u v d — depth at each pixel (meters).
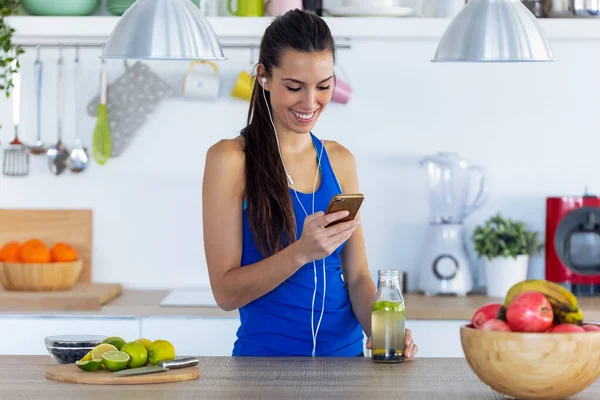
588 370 1.48
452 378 1.76
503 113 3.68
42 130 3.69
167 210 3.70
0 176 3.68
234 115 3.68
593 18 3.37
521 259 3.46
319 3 3.41
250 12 3.37
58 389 1.65
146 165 3.69
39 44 3.65
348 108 3.67
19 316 3.18
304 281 2.25
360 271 2.40
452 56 2.34
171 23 2.28
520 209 3.69
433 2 3.58
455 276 3.48
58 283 3.39
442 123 3.68
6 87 3.62
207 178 2.25
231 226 2.24
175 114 3.68
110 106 3.67
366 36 3.35
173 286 3.71
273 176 2.24
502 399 1.56
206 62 3.65
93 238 3.70
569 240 3.48
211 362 1.95
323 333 2.26
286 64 2.12
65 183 3.69
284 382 1.72
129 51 2.26
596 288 3.48
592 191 3.69
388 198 3.69
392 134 3.68
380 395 1.59
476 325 1.60
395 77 3.67
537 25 2.36
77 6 3.39
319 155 2.37
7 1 3.46
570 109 3.68
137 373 1.74
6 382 1.72
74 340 2.00
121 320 3.20
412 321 3.17
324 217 2.02
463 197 3.61
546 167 3.69
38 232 3.68
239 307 2.24
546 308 1.51
